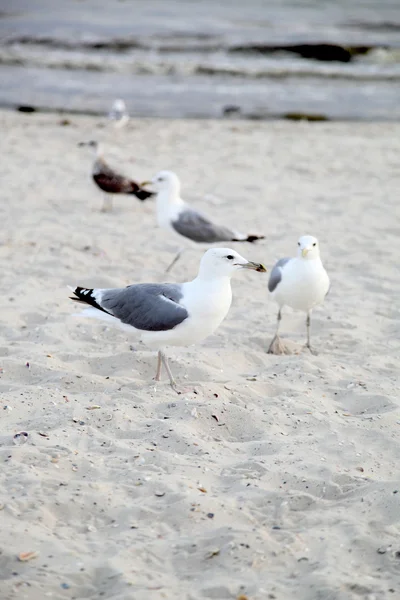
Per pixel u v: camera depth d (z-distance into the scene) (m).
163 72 34.66
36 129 23.66
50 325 10.02
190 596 5.07
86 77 32.97
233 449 7.11
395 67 38.53
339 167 20.80
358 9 56.53
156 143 22.78
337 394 8.42
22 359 8.80
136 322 8.12
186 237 13.07
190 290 8.01
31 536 5.59
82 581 5.18
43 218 15.47
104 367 8.90
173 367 8.83
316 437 7.30
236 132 24.73
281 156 21.83
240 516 5.98
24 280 11.81
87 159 20.56
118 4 54.84
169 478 6.43
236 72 35.06
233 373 8.96
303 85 33.72
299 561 5.47
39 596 5.02
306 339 10.32
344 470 6.71
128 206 17.06
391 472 6.75
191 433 7.27
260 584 5.20
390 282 12.67
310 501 6.23
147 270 12.88
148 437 7.19
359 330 10.61
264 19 50.53
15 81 31.33
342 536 5.74
